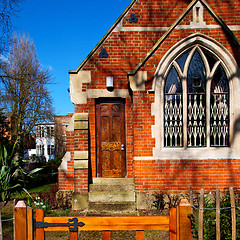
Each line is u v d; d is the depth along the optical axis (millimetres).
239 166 6352
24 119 18375
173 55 6406
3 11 9469
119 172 7020
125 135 7090
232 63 6375
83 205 6301
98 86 6941
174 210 2961
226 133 6531
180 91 6570
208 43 6363
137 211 5938
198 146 6488
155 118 6387
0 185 6621
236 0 6801
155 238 4520
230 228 3186
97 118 7078
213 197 6238
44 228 2900
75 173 6395
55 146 31859
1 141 9656
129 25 6914
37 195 8109
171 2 6895
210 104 6512
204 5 6410
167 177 6340
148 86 6422
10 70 17609
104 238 2965
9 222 5406
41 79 18594
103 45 6934
